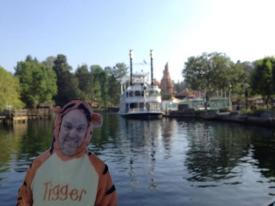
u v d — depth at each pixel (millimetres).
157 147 38375
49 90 121875
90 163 3223
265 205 10195
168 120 89562
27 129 67000
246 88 98562
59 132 3217
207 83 106500
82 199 3133
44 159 3227
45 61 175000
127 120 91438
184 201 16781
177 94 167125
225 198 17266
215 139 44906
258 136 46312
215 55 105500
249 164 26516
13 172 24625
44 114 108438
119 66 193125
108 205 3246
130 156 32000
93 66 192625
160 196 17688
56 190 3127
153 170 24734
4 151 36688
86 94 166625
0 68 90312
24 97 115562
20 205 3209
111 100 183750
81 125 3182
